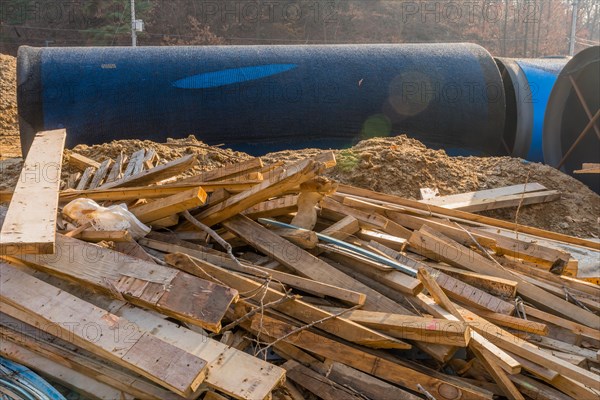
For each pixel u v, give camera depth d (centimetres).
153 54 1324
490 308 489
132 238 501
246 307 443
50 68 1255
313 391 413
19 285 418
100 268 429
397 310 458
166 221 545
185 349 386
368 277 502
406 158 973
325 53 1382
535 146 1489
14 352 416
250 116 1320
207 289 402
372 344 425
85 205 518
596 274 654
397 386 416
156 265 427
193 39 4497
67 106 1245
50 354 410
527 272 575
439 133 1409
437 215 688
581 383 412
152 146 973
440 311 459
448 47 1457
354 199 639
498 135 1433
